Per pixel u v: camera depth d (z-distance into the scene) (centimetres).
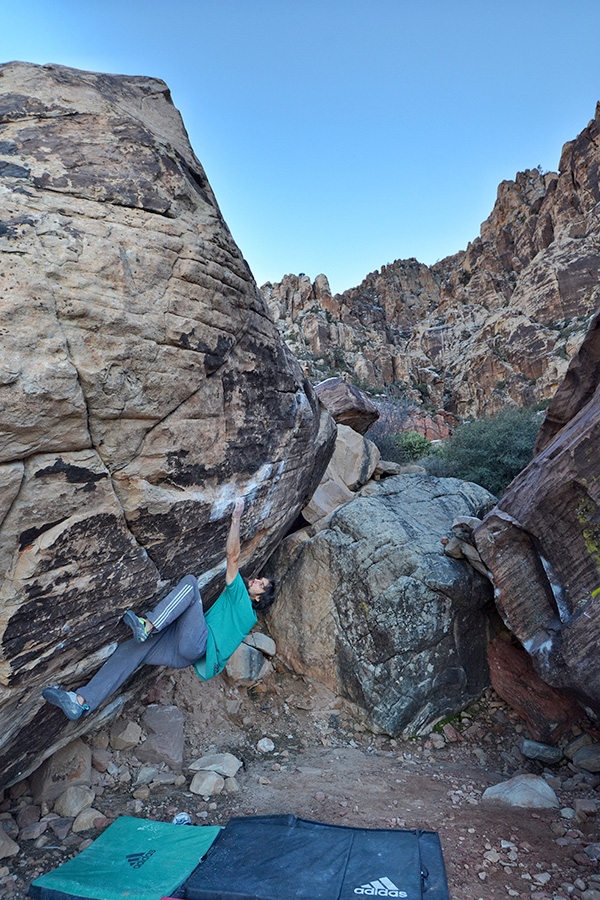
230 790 433
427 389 5038
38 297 252
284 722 573
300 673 631
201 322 335
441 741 553
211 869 303
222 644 350
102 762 438
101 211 294
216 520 384
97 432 280
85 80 350
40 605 269
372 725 567
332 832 345
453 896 296
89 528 283
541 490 489
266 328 430
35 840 354
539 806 418
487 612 627
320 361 5038
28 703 307
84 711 302
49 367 247
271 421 445
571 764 504
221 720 551
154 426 313
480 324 5506
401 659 568
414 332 6038
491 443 1034
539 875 318
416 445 1252
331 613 627
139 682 448
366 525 653
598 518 452
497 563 538
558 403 642
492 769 515
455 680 579
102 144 314
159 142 343
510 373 4466
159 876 300
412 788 454
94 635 319
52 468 260
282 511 546
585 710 482
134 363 289
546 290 4638
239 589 361
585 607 460
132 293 292
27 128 298
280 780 459
